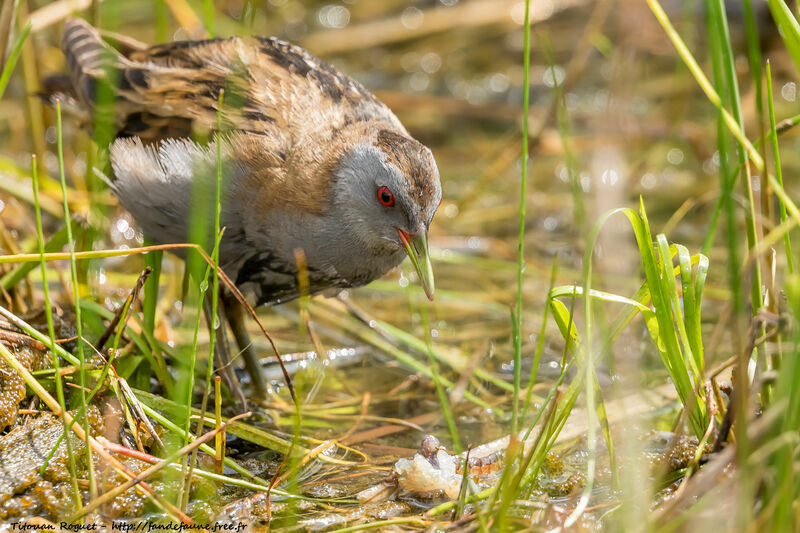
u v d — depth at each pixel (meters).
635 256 12.05
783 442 5.72
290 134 8.80
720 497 6.38
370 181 8.70
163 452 7.27
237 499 7.36
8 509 6.73
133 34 16.64
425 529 6.90
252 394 9.38
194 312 7.63
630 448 6.71
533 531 6.50
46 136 13.93
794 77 15.69
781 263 11.09
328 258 8.90
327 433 8.70
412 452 8.33
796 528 5.89
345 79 9.53
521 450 6.72
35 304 9.48
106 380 7.58
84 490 6.96
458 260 12.27
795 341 5.95
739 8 16.00
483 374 9.74
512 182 14.14
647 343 10.23
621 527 6.33
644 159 14.30
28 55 11.82
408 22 17.86
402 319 10.98
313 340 9.62
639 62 15.88
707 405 7.21
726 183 6.86
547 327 10.80
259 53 9.45
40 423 7.35
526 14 7.39
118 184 9.09
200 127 8.72
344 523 7.09
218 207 7.15
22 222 11.61
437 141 15.18
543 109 15.67
